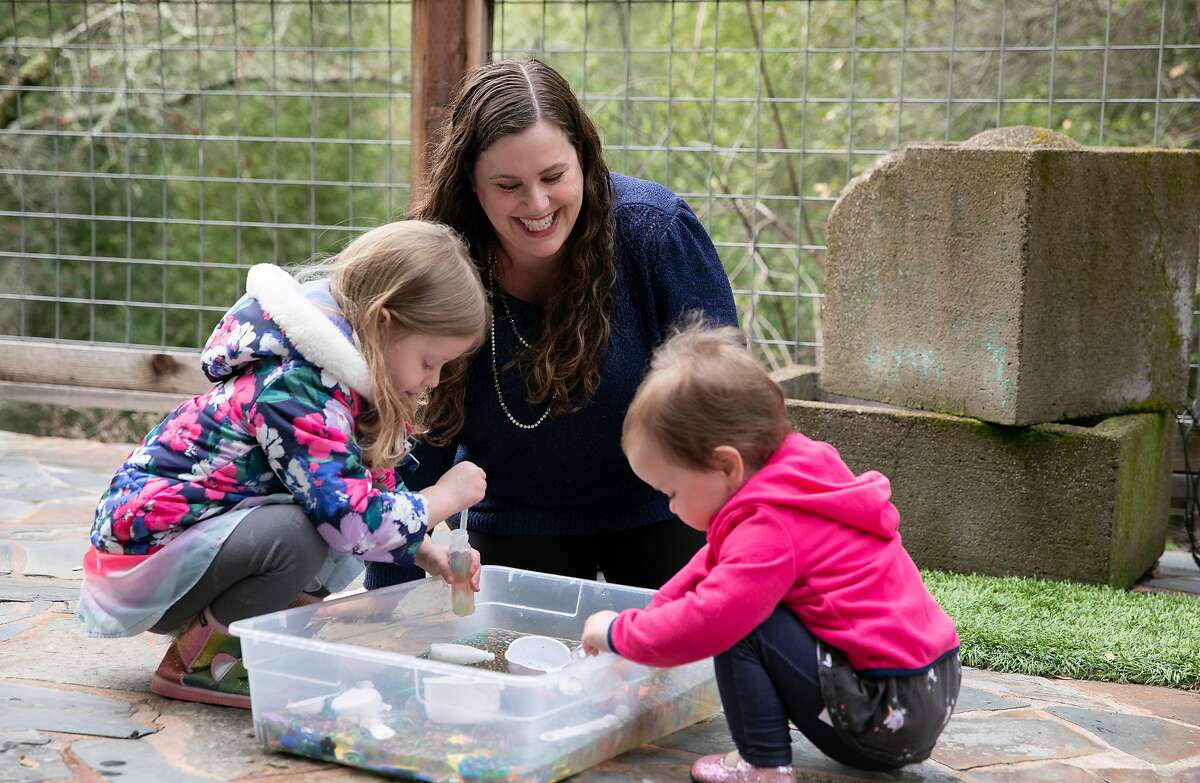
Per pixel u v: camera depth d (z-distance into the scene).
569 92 2.37
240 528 2.16
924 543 3.50
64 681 2.39
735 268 7.88
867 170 3.59
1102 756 2.18
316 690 2.05
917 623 1.92
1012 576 3.40
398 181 9.73
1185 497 4.04
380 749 1.95
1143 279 3.54
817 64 8.03
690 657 1.89
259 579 2.18
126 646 2.62
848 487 1.92
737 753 2.00
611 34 9.21
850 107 4.61
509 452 2.61
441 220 2.46
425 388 2.30
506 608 2.53
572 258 2.44
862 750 1.91
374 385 2.14
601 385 2.50
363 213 9.68
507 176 2.30
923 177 3.44
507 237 2.38
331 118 9.65
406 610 2.38
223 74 8.80
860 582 1.88
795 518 1.88
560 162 2.30
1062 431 3.31
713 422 1.92
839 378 3.73
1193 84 6.93
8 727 2.14
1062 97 7.30
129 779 1.94
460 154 2.37
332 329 2.12
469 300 2.20
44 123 8.63
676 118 8.16
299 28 9.22
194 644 2.28
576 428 2.55
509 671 2.26
